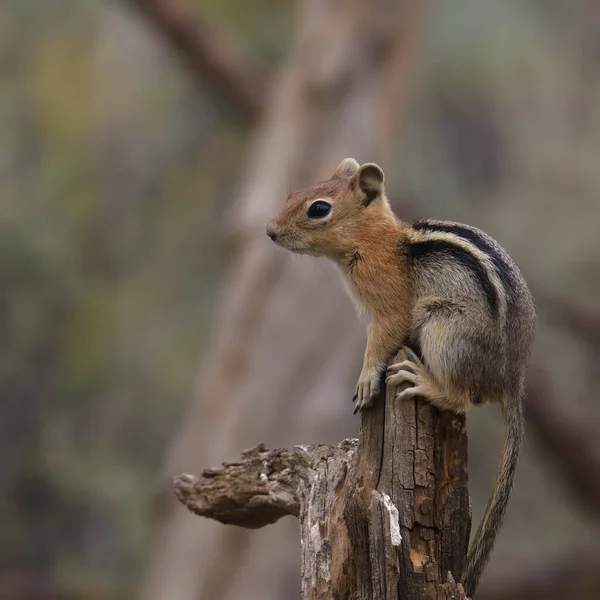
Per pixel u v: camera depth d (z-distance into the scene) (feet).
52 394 62.18
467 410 24.29
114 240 65.77
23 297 60.23
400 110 56.13
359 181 28.37
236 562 45.52
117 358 63.36
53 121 67.10
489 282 25.20
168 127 68.64
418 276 26.58
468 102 65.57
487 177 65.92
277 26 67.56
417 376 24.02
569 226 63.98
